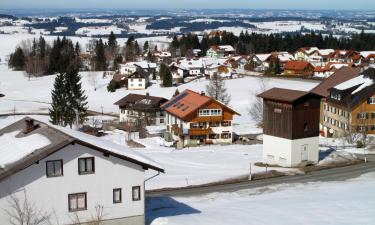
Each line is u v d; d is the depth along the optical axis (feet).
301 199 128.47
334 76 280.51
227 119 243.40
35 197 91.25
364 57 590.96
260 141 243.40
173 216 111.34
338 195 131.95
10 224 89.20
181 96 264.11
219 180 155.94
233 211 116.16
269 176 161.68
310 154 178.70
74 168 94.02
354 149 204.74
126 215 99.55
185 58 643.45
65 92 293.64
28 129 103.40
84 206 95.91
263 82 410.11
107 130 275.39
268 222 106.01
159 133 258.57
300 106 174.81
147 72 482.69
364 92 237.04
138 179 100.12
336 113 250.16
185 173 166.09
